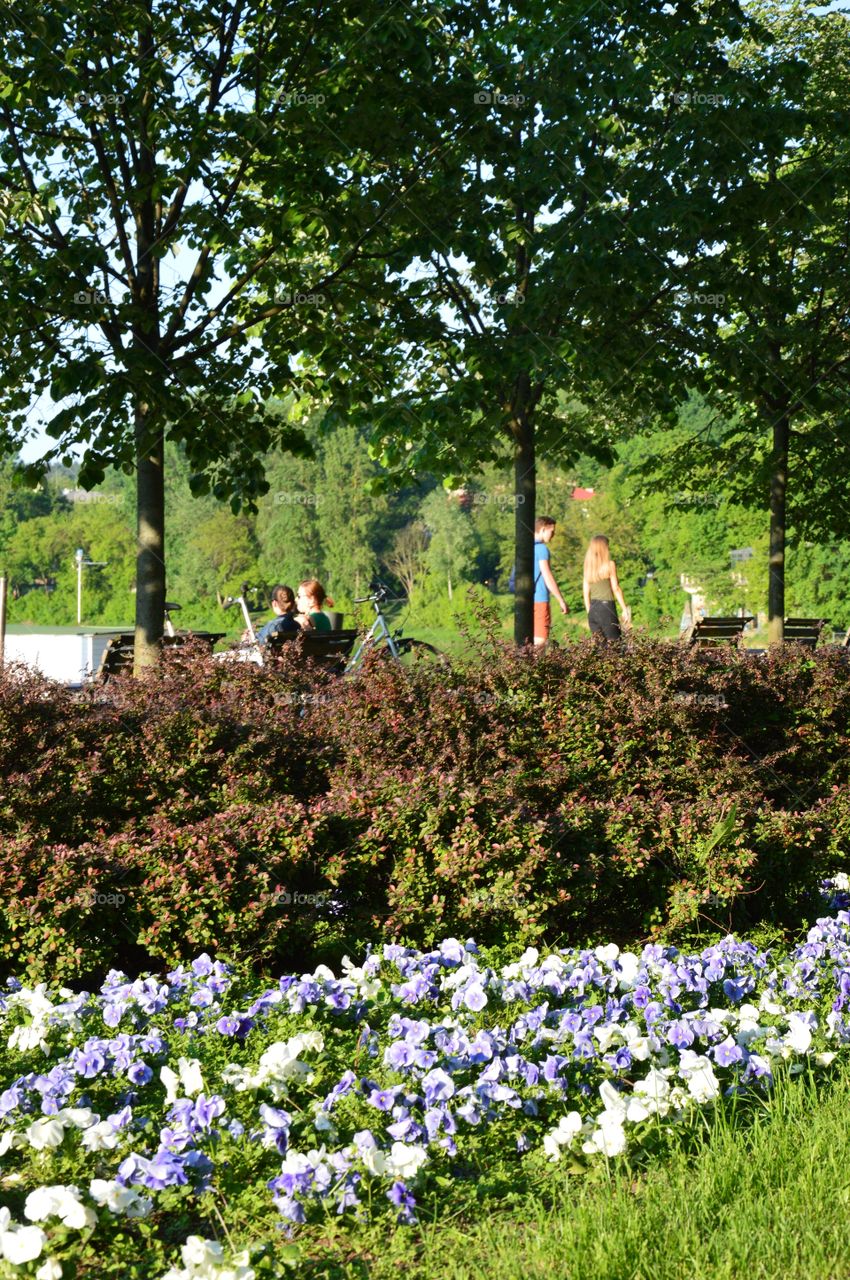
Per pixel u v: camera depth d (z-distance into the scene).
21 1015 4.73
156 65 9.60
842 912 6.31
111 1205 3.28
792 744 8.02
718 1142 3.66
